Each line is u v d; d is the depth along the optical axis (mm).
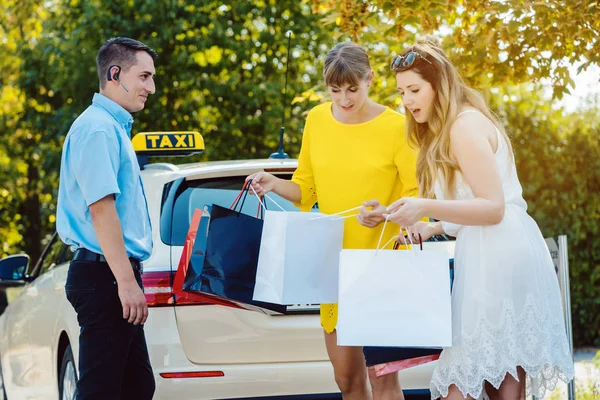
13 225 21781
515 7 6754
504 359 3275
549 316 3359
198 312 4539
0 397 7734
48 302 5570
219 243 3965
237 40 15367
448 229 3535
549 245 4828
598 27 6695
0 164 20438
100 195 3840
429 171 3518
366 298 3291
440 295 3283
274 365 4586
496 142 3357
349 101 4012
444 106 3350
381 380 4133
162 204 4801
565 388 6348
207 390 4508
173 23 15078
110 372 3936
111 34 14977
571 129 10289
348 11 7227
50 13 18844
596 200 10195
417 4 6887
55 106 17453
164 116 15125
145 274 4539
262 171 4625
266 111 15227
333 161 4176
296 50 15820
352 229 4145
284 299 3891
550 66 7102
